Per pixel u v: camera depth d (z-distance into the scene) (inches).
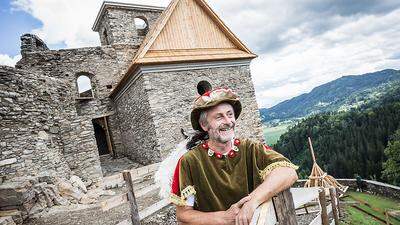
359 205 550.0
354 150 2043.6
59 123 433.7
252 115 594.6
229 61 578.9
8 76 358.6
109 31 732.0
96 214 293.9
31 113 381.4
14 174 339.9
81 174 440.5
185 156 73.4
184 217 66.1
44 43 725.9
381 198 595.8
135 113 564.1
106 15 728.3
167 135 493.4
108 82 696.4
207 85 560.7
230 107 72.4
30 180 324.5
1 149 335.0
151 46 522.3
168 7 572.4
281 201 60.1
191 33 570.6
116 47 706.2
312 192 194.5
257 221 55.0
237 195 68.6
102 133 775.1
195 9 587.8
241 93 587.8
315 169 458.9
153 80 496.7
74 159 440.5
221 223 59.0
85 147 449.1
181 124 508.7
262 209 57.6
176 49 546.0
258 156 70.1
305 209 368.2
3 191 287.6
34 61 632.4
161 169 81.4
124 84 579.5
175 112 506.9
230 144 72.6
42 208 306.8
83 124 454.3
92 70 681.6
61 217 289.4
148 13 768.9
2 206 286.7
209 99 70.6
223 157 71.4
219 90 72.6
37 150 374.3
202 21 590.2
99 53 690.2
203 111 73.1
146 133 524.1
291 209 60.3
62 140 435.8
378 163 1768.0
